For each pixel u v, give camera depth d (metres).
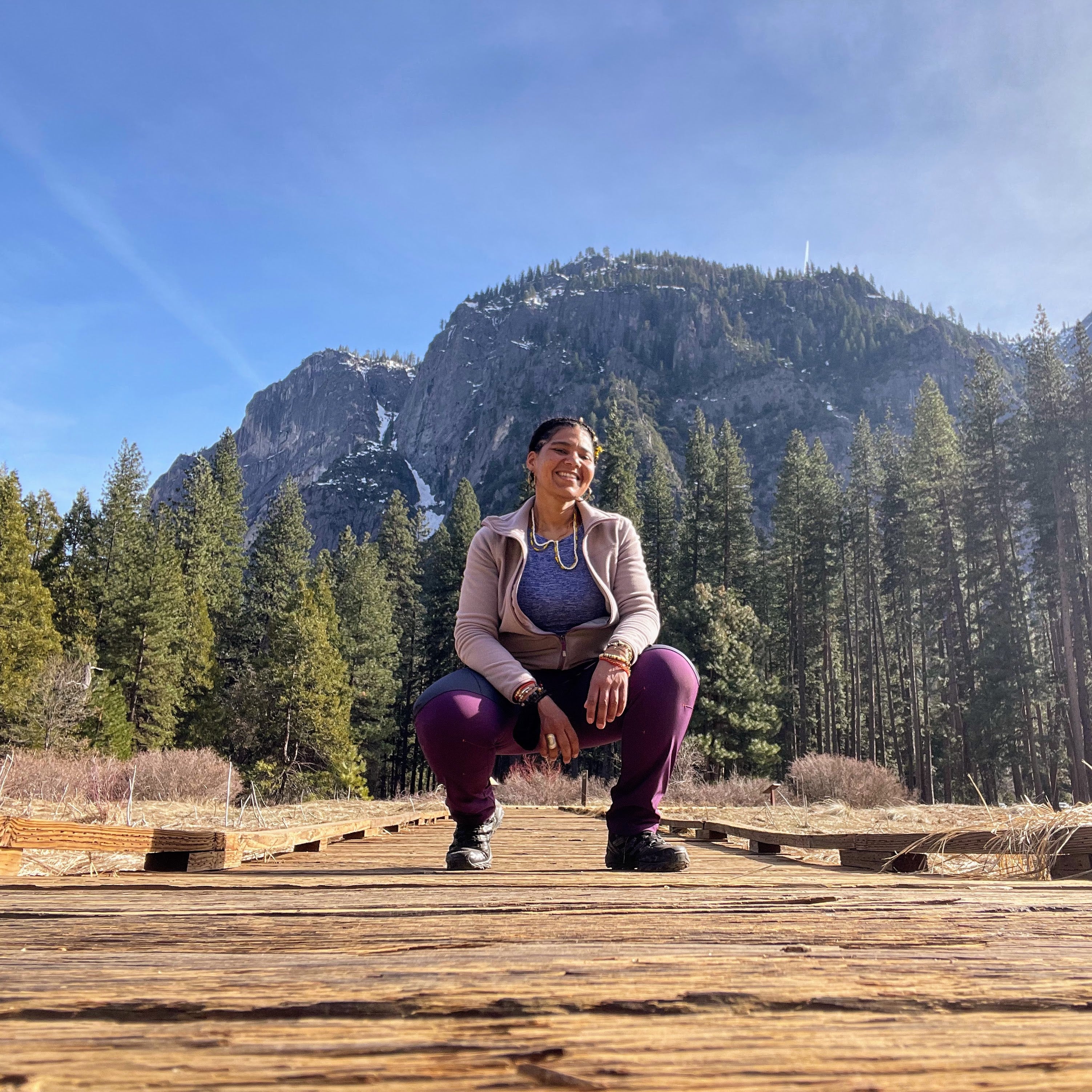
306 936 0.94
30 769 11.88
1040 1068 0.47
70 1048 0.49
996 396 36.62
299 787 28.31
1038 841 2.30
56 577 35.31
